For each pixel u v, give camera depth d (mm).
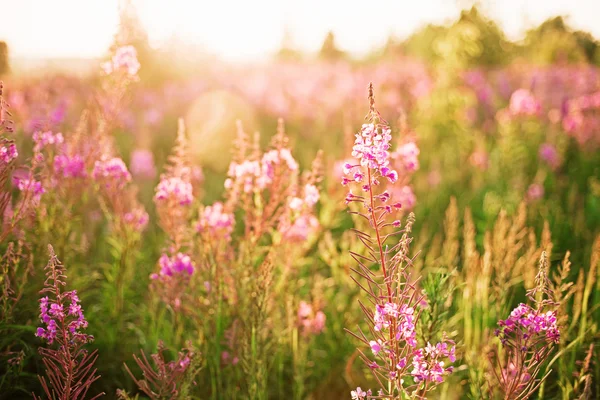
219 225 3889
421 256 5223
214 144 8695
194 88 15188
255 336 3268
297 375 3725
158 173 7766
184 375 2934
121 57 4258
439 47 10250
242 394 3525
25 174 4301
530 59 24078
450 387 3422
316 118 11625
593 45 27594
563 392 3102
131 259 4402
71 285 3924
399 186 4469
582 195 7059
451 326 3965
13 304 3287
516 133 8023
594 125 8438
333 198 5141
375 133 2238
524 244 4922
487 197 6770
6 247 3703
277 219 4023
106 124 4312
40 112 7043
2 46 8789
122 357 3789
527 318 2346
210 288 3621
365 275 2299
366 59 25500
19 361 3014
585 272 4953
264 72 19656
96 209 5051
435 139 9383
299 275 4832
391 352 2225
